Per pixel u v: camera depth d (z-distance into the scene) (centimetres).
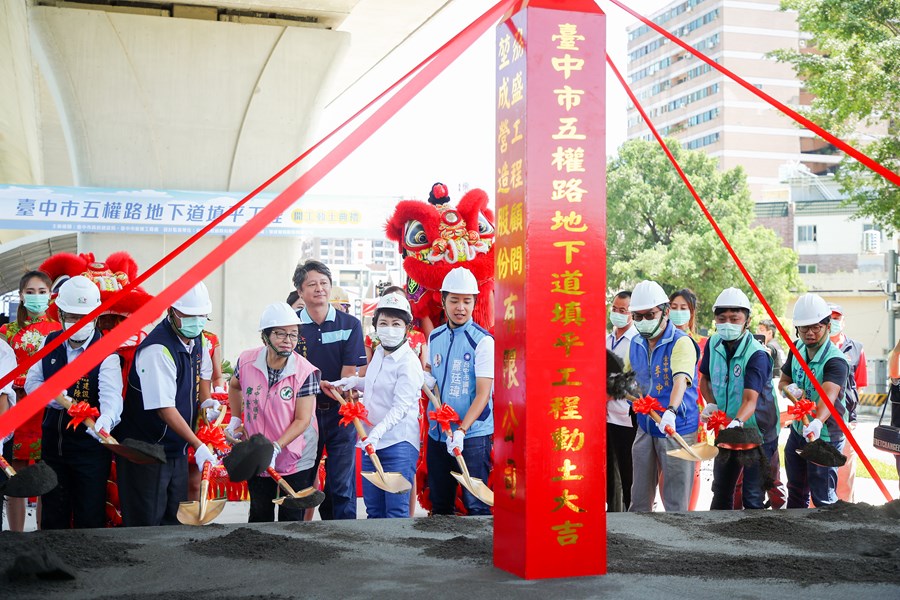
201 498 329
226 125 1262
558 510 236
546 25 243
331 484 491
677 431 466
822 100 1595
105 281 488
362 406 407
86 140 1217
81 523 409
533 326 239
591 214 245
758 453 446
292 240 1280
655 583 228
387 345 435
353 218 1262
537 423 237
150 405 382
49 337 412
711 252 2412
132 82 1221
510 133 251
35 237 1706
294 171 1284
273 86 1268
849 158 1647
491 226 620
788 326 1722
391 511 418
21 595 214
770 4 5509
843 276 3319
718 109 5481
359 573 238
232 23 1248
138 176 1238
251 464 320
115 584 226
